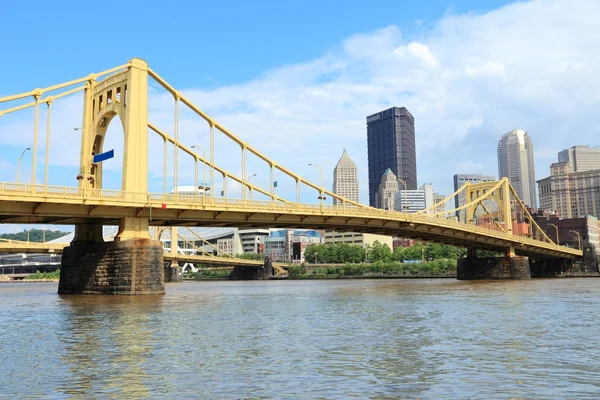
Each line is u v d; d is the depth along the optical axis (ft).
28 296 220.84
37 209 177.68
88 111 226.17
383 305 143.84
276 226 264.52
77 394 46.93
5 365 59.93
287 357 63.36
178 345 73.10
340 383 50.21
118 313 123.03
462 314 114.42
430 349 68.28
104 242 202.90
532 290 219.61
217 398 45.39
